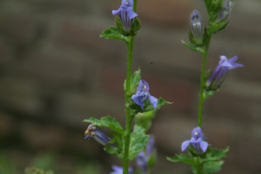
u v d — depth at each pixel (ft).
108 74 5.09
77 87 5.26
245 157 4.72
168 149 4.94
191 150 2.58
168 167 4.99
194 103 4.82
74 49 5.20
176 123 4.88
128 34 2.43
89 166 5.26
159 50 4.87
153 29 4.90
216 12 2.60
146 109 2.43
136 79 2.48
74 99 5.31
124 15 2.42
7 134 5.68
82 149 5.45
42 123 5.58
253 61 4.62
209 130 4.78
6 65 5.55
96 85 5.17
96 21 5.08
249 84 4.66
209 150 2.62
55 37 5.27
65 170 5.30
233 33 4.67
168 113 4.92
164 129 4.91
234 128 4.73
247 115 4.69
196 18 2.64
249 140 4.70
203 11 4.71
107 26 5.05
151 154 2.89
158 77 4.90
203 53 2.64
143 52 4.91
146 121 2.89
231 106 4.72
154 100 2.38
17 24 5.46
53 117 5.49
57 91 5.38
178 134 4.86
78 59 5.20
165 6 4.83
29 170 2.61
